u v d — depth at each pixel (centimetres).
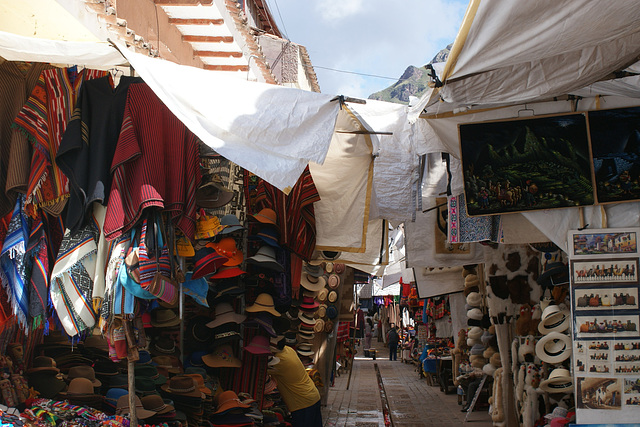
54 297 374
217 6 688
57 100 387
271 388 692
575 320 553
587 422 545
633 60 439
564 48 391
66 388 439
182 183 405
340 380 1644
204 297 537
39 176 364
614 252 551
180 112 386
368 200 662
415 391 1401
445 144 595
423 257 850
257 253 607
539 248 684
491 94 452
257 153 400
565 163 545
